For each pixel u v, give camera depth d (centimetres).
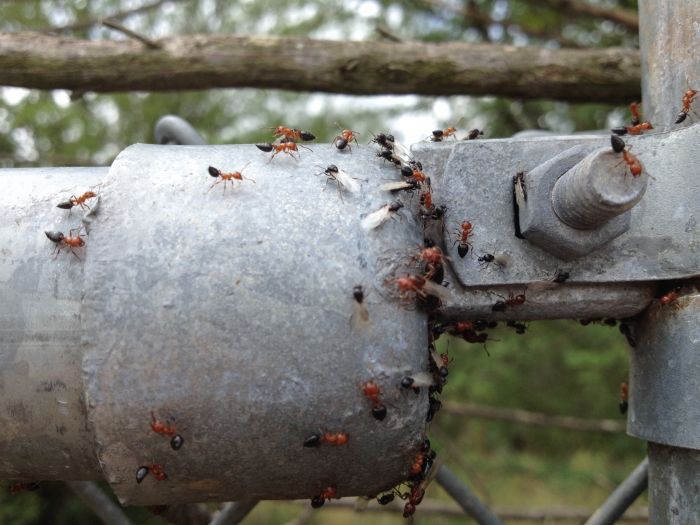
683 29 11
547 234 10
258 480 10
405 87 21
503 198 10
